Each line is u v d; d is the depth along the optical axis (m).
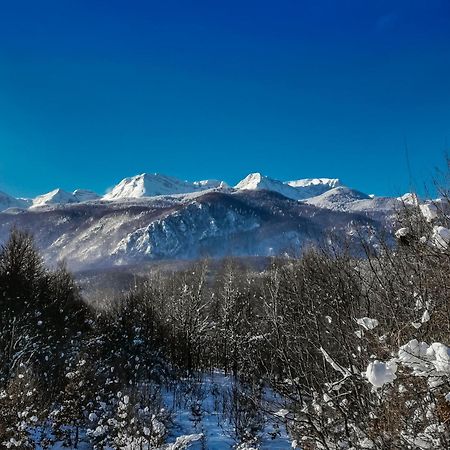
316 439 5.11
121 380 16.34
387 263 5.75
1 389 11.09
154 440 10.66
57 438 11.24
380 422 4.24
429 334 4.33
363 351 5.21
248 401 12.86
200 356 25.42
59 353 16.38
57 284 22.47
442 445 3.72
